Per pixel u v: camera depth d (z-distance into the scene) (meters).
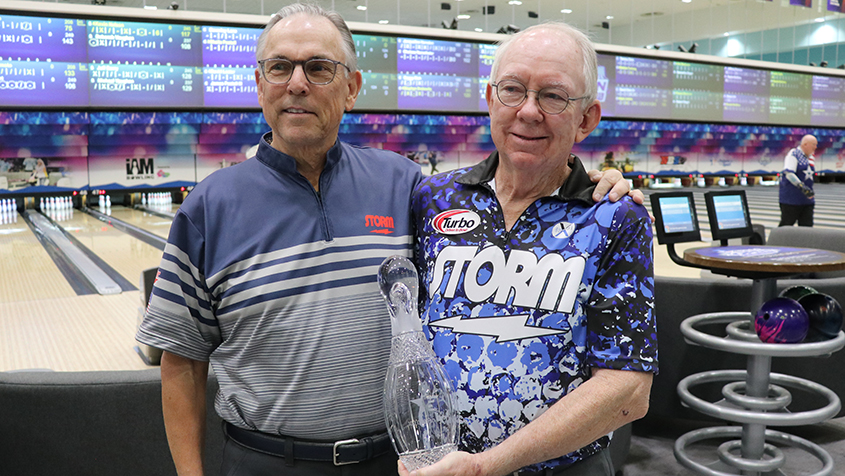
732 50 12.89
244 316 1.03
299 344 1.03
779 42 13.24
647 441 2.33
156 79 8.53
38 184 8.73
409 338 0.88
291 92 1.01
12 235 7.30
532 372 0.96
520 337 0.97
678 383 2.23
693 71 12.15
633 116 11.80
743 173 14.09
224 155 9.55
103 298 4.32
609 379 0.92
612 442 1.89
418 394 0.85
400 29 9.70
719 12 12.19
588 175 1.05
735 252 2.02
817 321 1.81
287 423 1.04
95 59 8.21
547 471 0.98
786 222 5.57
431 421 0.86
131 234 7.39
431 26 11.13
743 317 2.09
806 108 13.59
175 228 1.04
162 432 1.36
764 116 13.10
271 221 1.05
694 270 5.15
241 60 8.86
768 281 2.02
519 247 1.00
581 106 0.98
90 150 8.89
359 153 1.20
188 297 1.05
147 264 5.50
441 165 10.90
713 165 13.67
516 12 10.98
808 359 2.23
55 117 8.19
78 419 1.33
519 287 0.98
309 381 1.03
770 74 12.97
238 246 1.04
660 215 2.32
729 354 2.21
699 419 2.30
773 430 2.16
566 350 0.97
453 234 1.05
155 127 8.81
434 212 1.09
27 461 1.35
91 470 1.36
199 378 1.12
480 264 1.01
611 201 0.97
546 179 1.02
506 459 0.86
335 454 1.04
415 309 0.90
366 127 10.09
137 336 1.04
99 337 3.39
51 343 3.29
